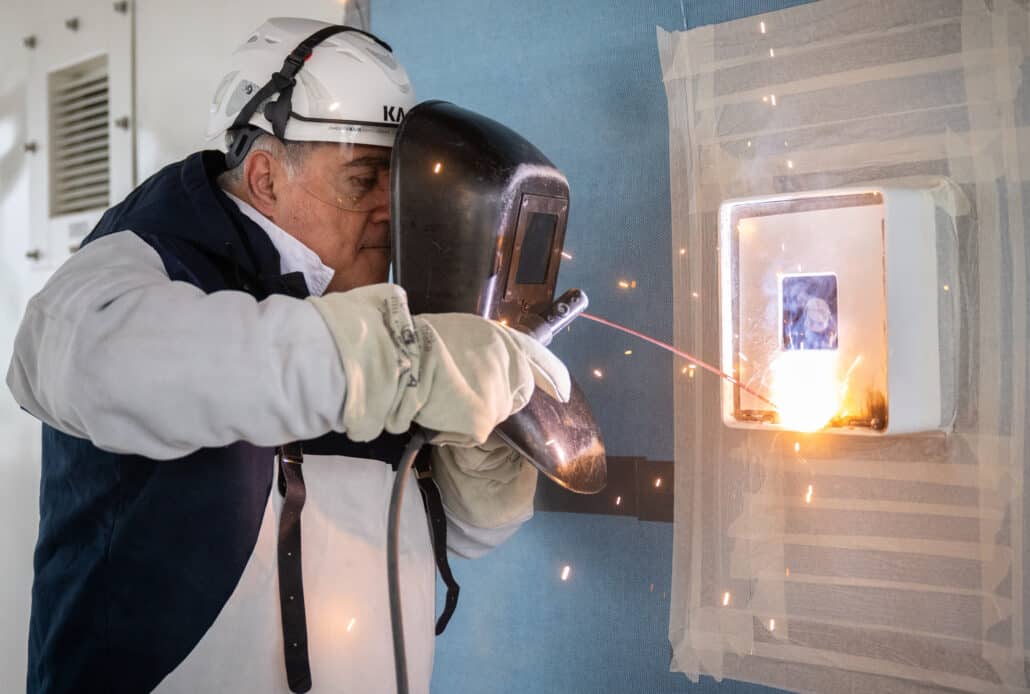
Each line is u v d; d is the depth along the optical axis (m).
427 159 0.98
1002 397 1.04
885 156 1.10
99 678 0.95
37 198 2.22
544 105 1.45
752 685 1.24
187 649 0.97
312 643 1.03
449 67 1.57
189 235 1.02
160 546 0.96
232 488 0.98
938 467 1.08
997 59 1.03
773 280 1.12
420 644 1.16
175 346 0.78
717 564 1.23
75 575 0.98
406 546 1.15
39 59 2.22
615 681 1.37
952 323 1.07
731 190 1.21
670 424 1.32
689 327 1.25
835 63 1.13
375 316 0.83
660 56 1.29
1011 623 1.03
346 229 1.09
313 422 0.80
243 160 1.08
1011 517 1.03
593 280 1.40
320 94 1.05
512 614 1.49
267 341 0.78
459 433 0.85
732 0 1.24
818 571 1.16
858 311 1.05
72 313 0.82
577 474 0.98
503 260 0.99
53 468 1.04
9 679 2.20
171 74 1.96
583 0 1.40
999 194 1.03
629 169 1.36
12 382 0.92
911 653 1.09
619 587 1.37
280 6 1.79
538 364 0.94
